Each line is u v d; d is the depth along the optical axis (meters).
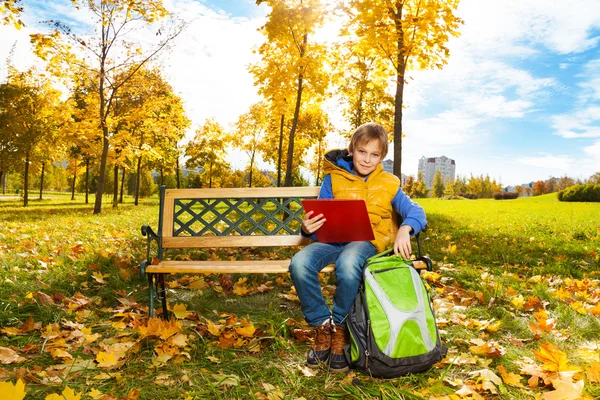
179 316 3.02
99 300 3.51
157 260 3.02
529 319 3.24
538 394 2.06
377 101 19.59
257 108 29.25
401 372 2.21
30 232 8.14
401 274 2.33
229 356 2.52
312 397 2.11
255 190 3.45
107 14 15.34
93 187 60.53
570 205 30.12
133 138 18.33
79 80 16.33
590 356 2.52
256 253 5.86
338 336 2.38
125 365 2.38
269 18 13.26
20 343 2.62
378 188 2.83
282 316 3.24
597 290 3.96
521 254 6.16
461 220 13.67
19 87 20.81
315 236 2.80
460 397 2.06
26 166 23.88
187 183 48.00
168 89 20.34
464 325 3.07
